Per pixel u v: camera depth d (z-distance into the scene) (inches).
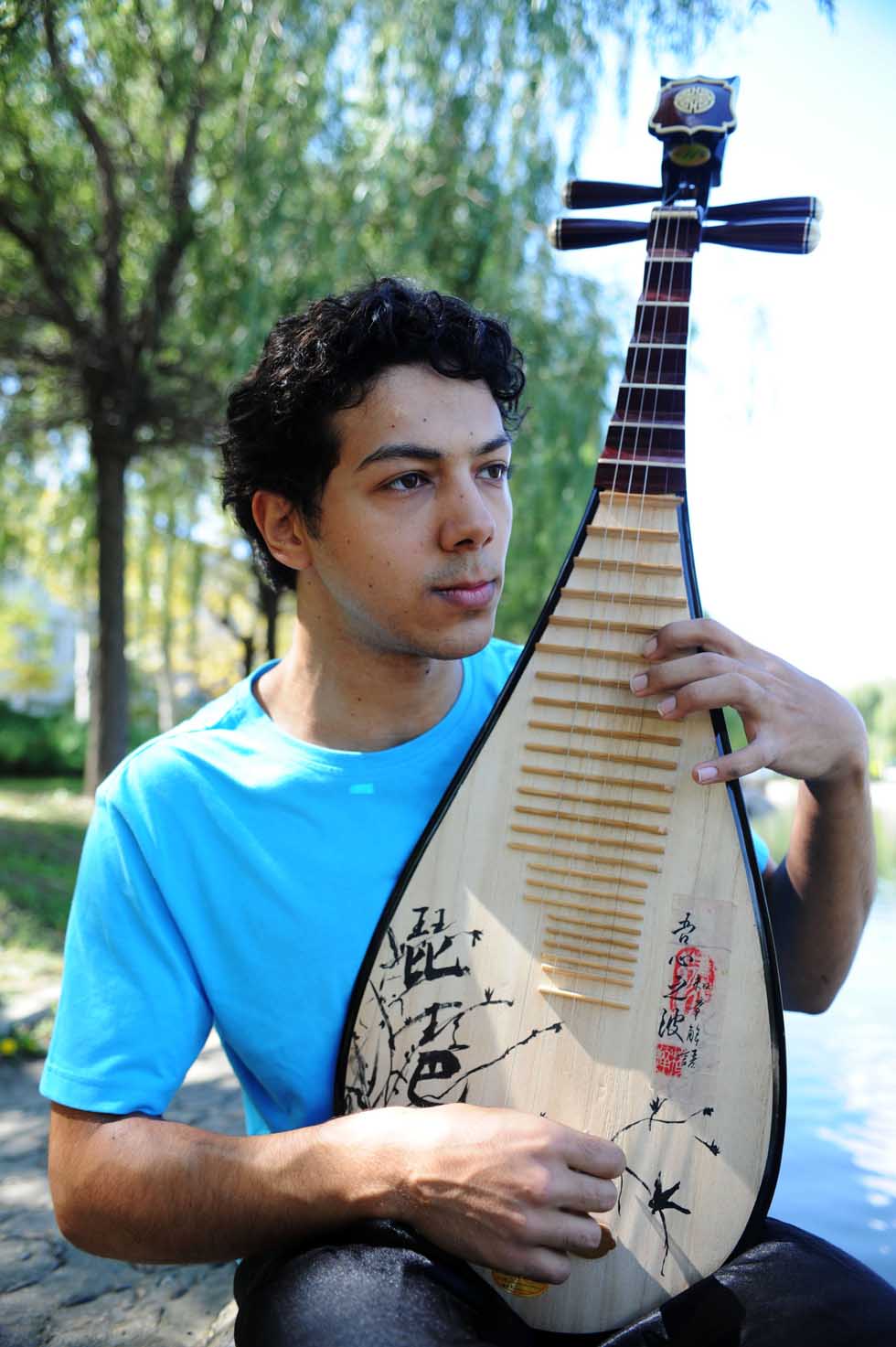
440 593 45.1
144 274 310.0
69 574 490.3
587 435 255.9
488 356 45.2
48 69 194.4
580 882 46.2
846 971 51.9
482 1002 46.0
